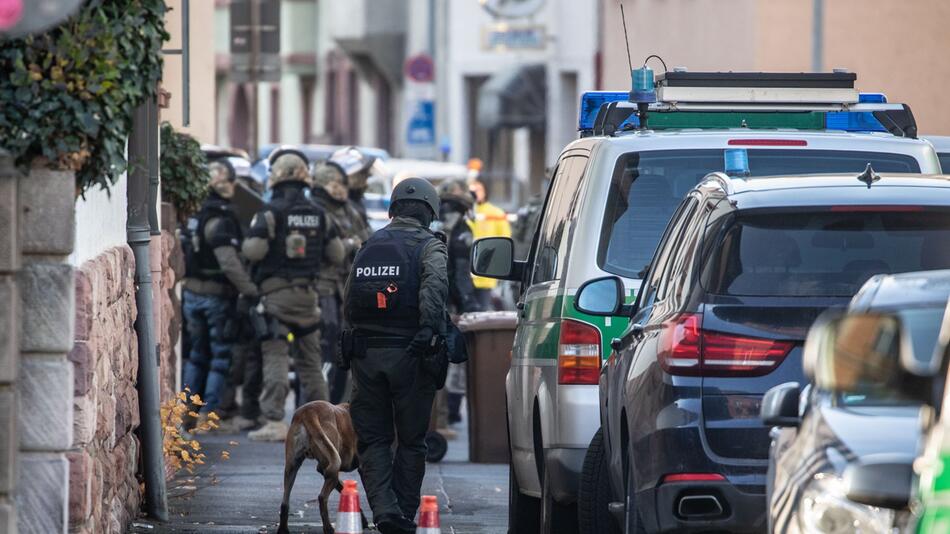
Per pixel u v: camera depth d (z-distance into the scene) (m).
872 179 21.89
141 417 31.44
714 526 20.61
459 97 146.12
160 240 36.78
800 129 30.11
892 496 14.85
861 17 90.88
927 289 17.62
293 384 64.75
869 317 15.34
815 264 21.05
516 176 144.88
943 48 89.50
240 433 50.47
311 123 164.50
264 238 47.34
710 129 28.41
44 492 22.42
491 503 36.56
